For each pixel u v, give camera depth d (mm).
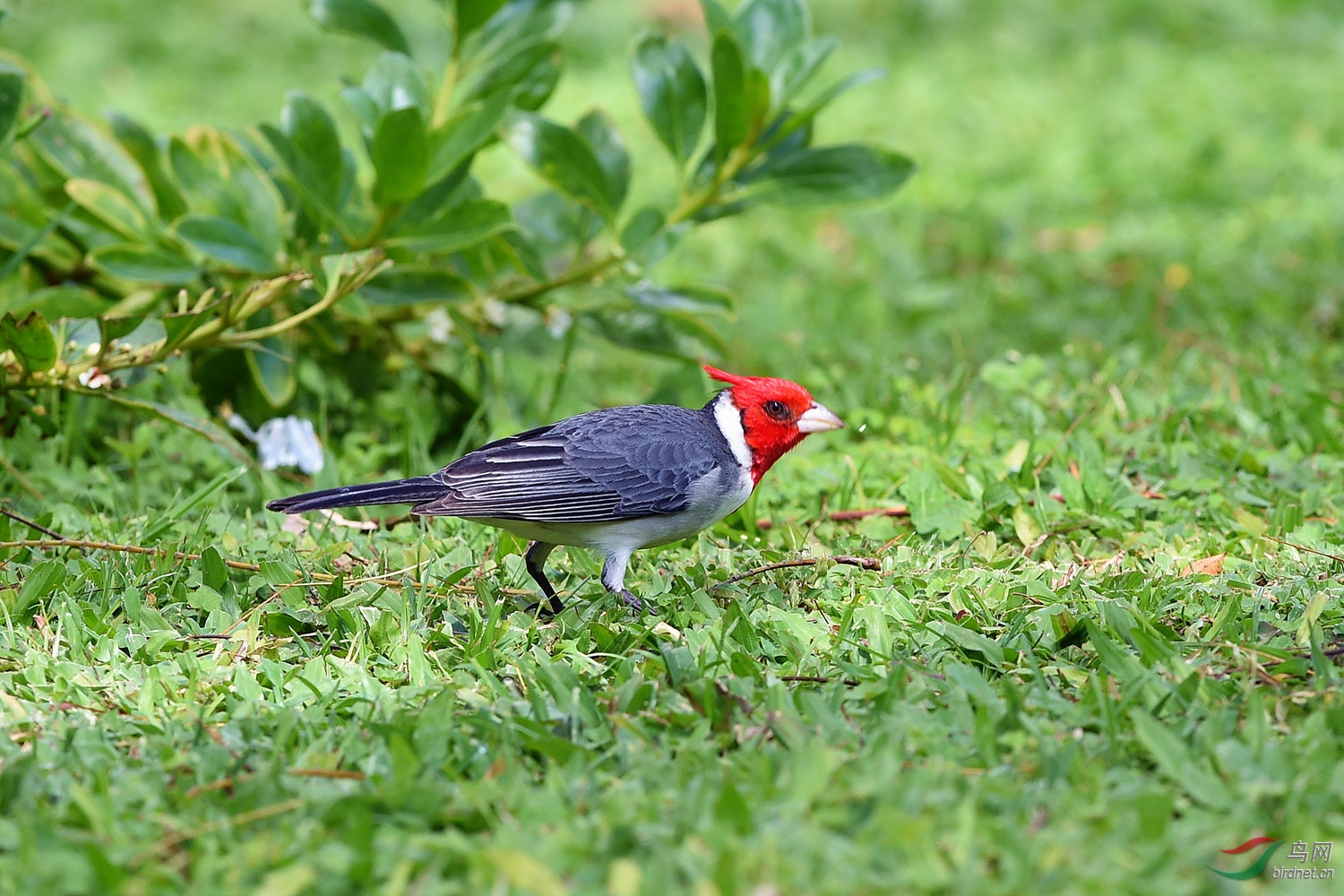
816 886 5461
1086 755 6660
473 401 13883
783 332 16984
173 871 5746
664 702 7410
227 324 11492
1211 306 16719
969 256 19375
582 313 13852
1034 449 12062
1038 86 27578
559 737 7090
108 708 7508
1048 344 16297
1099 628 8094
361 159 24750
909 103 26531
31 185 13344
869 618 8266
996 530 10773
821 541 10844
